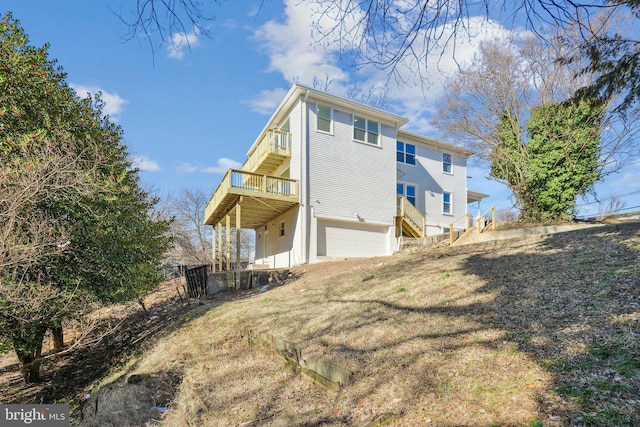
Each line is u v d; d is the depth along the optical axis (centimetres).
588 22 312
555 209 1320
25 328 568
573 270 559
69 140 582
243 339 663
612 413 242
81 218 600
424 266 830
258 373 523
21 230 506
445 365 369
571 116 1270
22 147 515
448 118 1756
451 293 594
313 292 849
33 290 506
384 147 1738
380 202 1680
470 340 411
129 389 572
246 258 3750
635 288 436
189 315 945
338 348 475
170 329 893
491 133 1677
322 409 376
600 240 704
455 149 2173
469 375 341
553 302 461
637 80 527
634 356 302
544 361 331
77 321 682
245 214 1691
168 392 538
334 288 831
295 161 1525
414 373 369
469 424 273
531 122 1372
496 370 338
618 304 407
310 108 1538
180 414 452
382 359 417
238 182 1343
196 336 744
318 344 502
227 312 841
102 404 582
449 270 736
